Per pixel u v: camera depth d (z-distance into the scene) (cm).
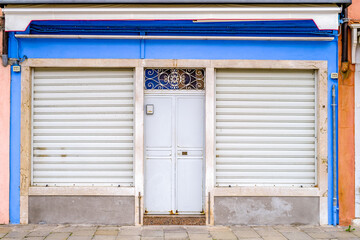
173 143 630
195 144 631
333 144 611
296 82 626
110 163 619
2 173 602
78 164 618
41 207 603
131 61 607
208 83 611
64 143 618
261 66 612
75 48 606
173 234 558
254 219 611
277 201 613
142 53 607
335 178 611
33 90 618
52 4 568
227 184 622
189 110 630
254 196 612
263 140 625
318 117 617
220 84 625
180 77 629
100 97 619
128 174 618
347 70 614
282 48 615
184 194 629
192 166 630
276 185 624
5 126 603
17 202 602
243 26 605
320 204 611
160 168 629
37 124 617
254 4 571
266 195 611
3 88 604
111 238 535
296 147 626
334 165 611
